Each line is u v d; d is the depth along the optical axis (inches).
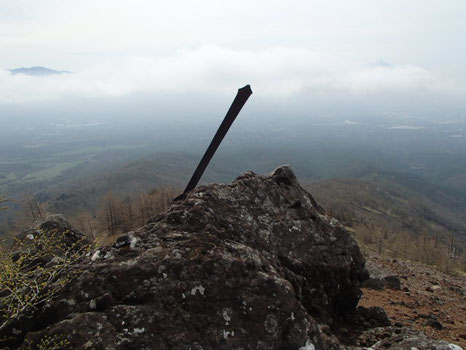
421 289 506.9
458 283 594.6
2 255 188.5
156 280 184.9
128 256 201.9
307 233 278.8
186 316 176.7
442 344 208.1
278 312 187.3
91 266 195.8
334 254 276.2
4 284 177.9
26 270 220.5
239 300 187.3
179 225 229.0
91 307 175.8
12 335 175.3
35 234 289.1
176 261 191.6
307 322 194.4
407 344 211.8
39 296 180.9
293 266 254.5
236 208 260.4
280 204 288.5
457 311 406.3
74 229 332.8
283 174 315.6
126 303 179.0
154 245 208.7
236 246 215.3
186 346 167.6
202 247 204.1
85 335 161.3
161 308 176.7
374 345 220.5
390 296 441.4
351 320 276.8
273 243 257.8
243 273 197.0
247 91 274.5
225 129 287.3
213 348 170.4
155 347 164.1
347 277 276.1
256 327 181.3
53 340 159.5
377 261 708.7
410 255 1528.1
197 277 188.5
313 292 256.4
